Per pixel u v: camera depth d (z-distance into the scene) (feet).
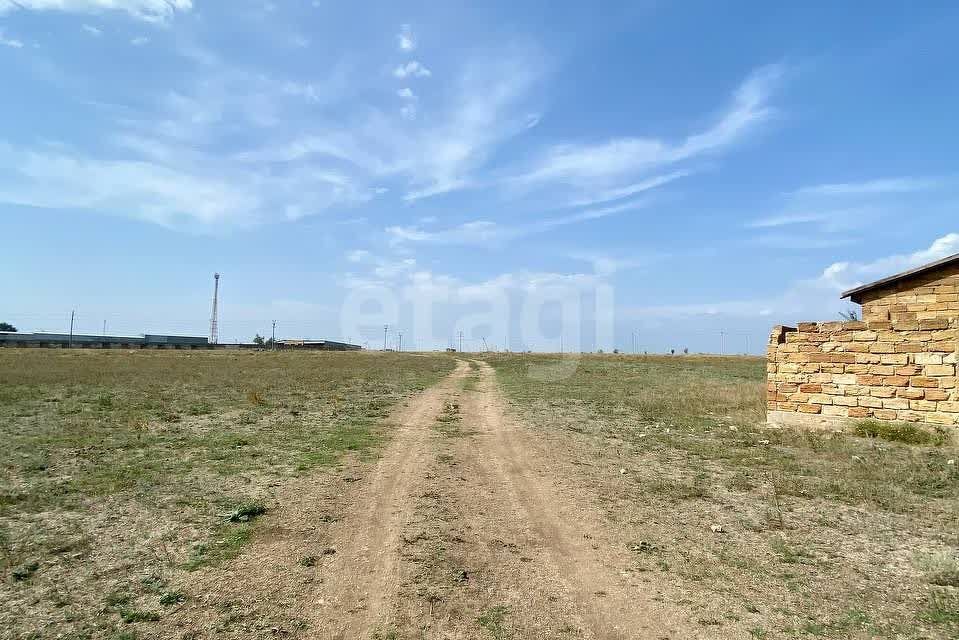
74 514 23.94
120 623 14.97
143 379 89.61
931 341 42.80
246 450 37.88
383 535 22.49
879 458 36.11
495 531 23.39
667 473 33.68
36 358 143.23
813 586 18.07
